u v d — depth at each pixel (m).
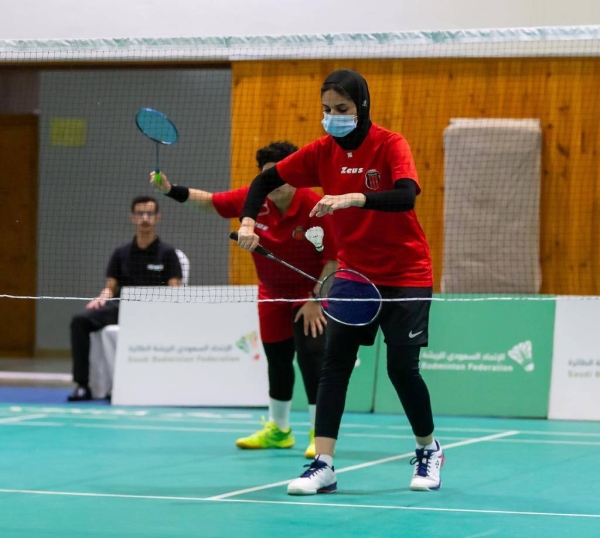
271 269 10.67
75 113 23.22
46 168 23.59
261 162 10.33
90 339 16.30
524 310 14.73
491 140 16.05
